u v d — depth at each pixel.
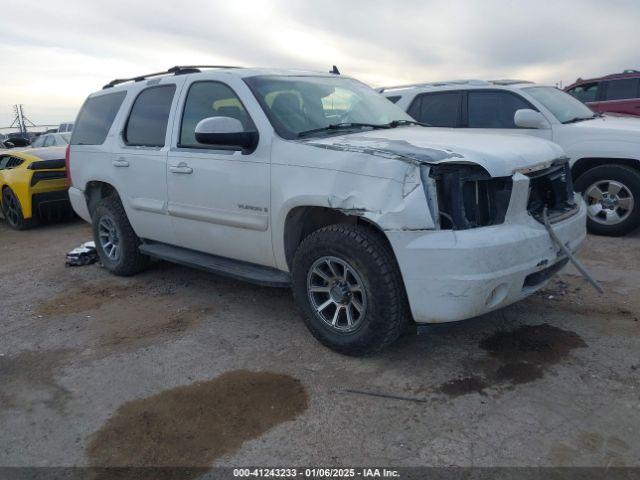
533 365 3.47
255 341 4.03
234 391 3.34
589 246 6.09
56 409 3.26
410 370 3.49
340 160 3.43
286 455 2.74
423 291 3.15
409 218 3.11
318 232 3.59
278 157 3.79
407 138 3.73
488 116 7.14
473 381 3.32
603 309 4.27
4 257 7.07
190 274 5.74
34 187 8.56
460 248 3.04
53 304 5.07
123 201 5.32
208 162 4.28
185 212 4.58
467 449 2.71
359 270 3.37
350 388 3.31
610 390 3.15
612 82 11.48
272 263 4.10
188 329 4.31
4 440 2.98
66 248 7.38
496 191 3.25
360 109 4.55
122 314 4.72
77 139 6.05
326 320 3.72
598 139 6.36
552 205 3.81
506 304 3.33
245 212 4.07
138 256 5.62
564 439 2.75
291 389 3.33
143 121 5.12
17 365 3.85
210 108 4.44
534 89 7.13
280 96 4.17
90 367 3.76
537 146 3.74
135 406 3.24
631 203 6.23
